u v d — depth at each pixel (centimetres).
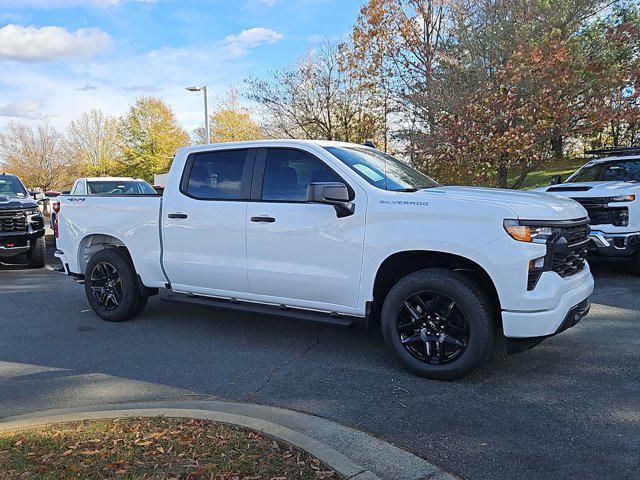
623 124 1352
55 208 688
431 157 1254
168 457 290
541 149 1162
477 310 400
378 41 1484
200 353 511
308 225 466
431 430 343
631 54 1412
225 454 293
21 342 559
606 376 424
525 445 322
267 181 502
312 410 378
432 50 1467
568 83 1086
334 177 466
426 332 426
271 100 1709
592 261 926
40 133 4531
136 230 589
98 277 639
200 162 549
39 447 304
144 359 498
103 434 320
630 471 292
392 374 442
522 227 385
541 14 1257
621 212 746
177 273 559
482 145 1120
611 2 1498
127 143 4419
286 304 497
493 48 1246
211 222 525
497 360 466
